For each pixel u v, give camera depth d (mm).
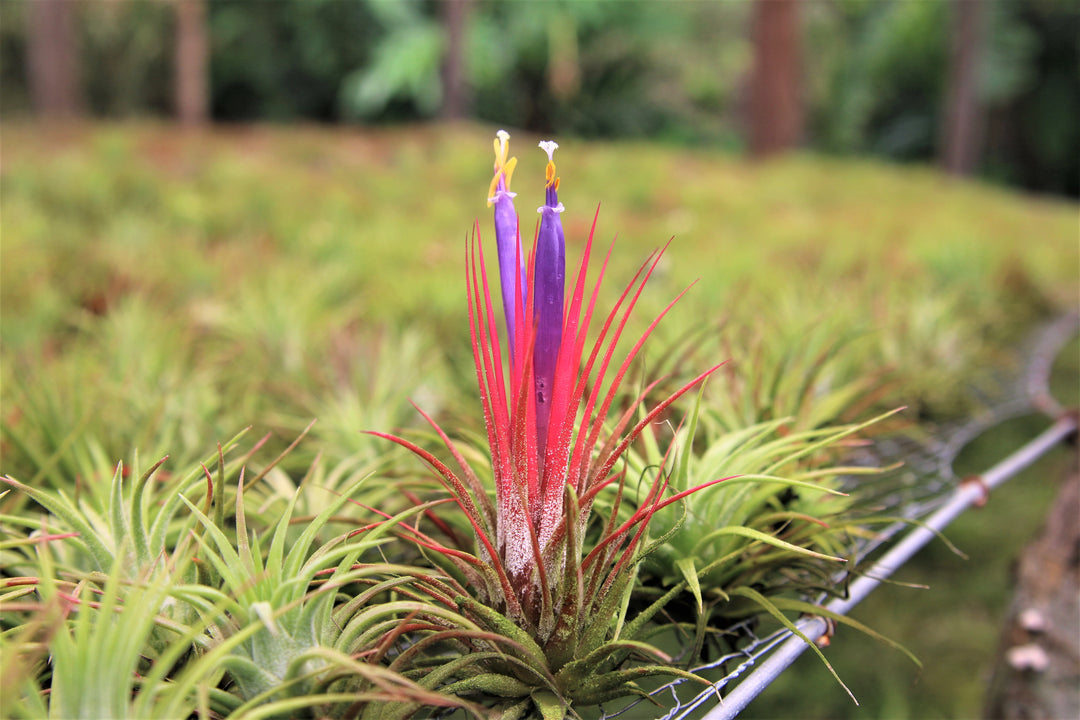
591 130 2672
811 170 1516
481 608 179
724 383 314
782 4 1738
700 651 223
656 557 224
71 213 872
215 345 468
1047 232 1052
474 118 2529
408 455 287
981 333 564
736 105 2893
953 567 568
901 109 3115
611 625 200
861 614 528
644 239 861
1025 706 341
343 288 616
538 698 184
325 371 391
